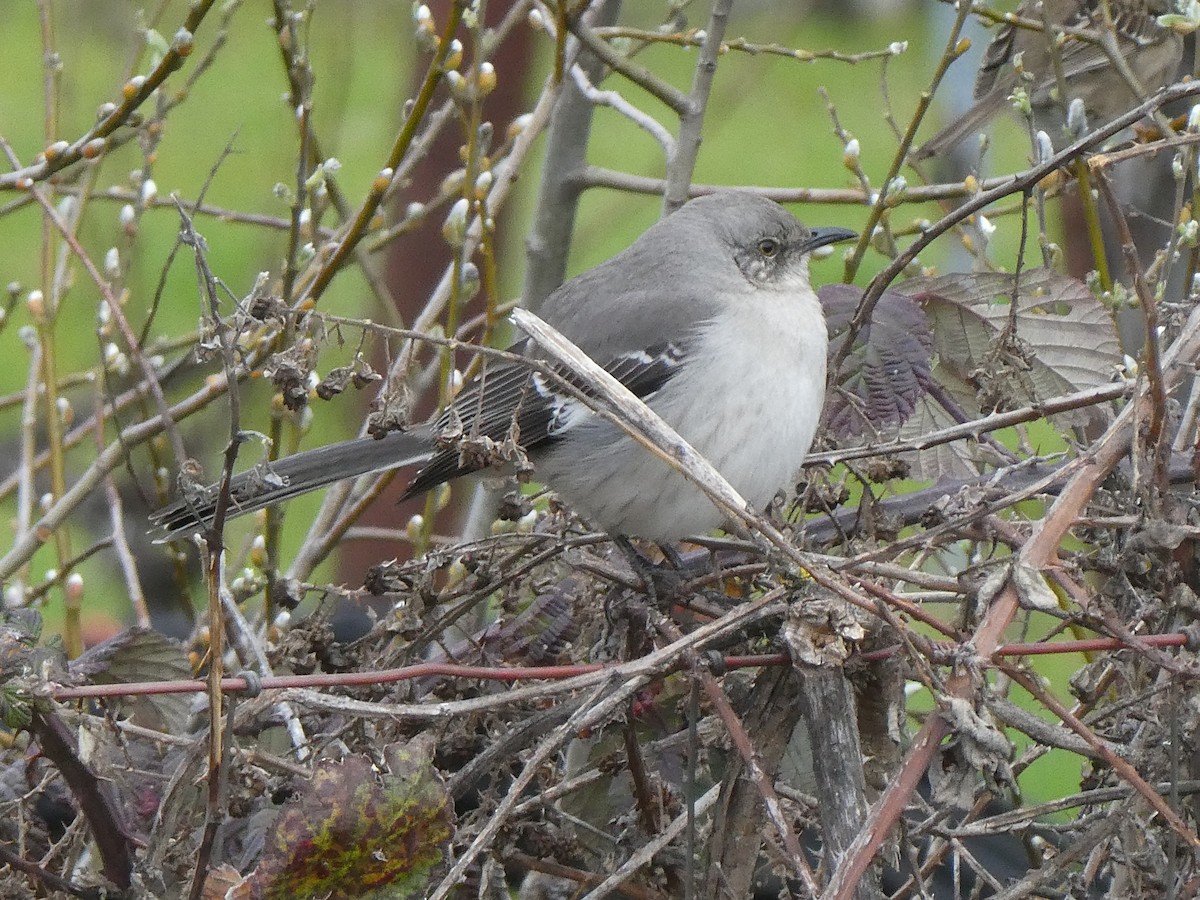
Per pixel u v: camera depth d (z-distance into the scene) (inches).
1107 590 225.0
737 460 319.9
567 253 410.9
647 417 208.2
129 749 248.5
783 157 943.7
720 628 206.5
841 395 297.1
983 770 194.2
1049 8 368.2
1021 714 190.1
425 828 193.0
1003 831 230.7
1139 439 212.5
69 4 515.2
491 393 339.3
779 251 347.3
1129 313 364.8
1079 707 241.4
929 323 309.9
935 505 242.7
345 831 189.6
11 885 222.7
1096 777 233.1
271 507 342.0
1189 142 208.2
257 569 331.3
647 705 264.4
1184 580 221.3
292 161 503.8
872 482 269.7
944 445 298.0
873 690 215.8
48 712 198.7
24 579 387.5
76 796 216.5
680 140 368.5
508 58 547.5
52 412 372.5
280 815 189.8
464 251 356.8
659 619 239.9
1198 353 229.1
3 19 1000.9
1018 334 302.8
